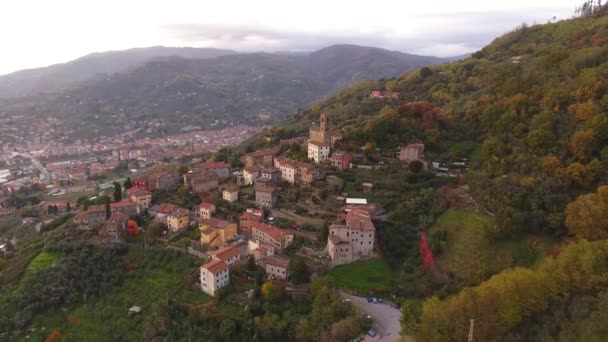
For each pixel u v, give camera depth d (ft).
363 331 366.63
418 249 462.19
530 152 494.59
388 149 634.02
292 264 445.78
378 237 485.97
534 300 326.03
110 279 453.58
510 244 417.49
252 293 411.13
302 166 600.80
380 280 434.71
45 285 442.50
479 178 506.48
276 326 373.40
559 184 432.25
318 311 379.96
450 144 636.07
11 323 405.59
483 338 319.88
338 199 540.11
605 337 277.85
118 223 513.45
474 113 655.35
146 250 487.20
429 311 337.52
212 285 415.85
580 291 325.21
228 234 496.23
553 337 310.24
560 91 536.83
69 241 508.53
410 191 540.11
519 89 619.26
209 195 601.21
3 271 481.05
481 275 397.19
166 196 609.01
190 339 366.43
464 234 447.42
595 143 444.14
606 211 368.07
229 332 369.71
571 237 392.47
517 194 442.50
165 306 395.75
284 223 520.01
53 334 388.98
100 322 409.69
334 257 454.40
